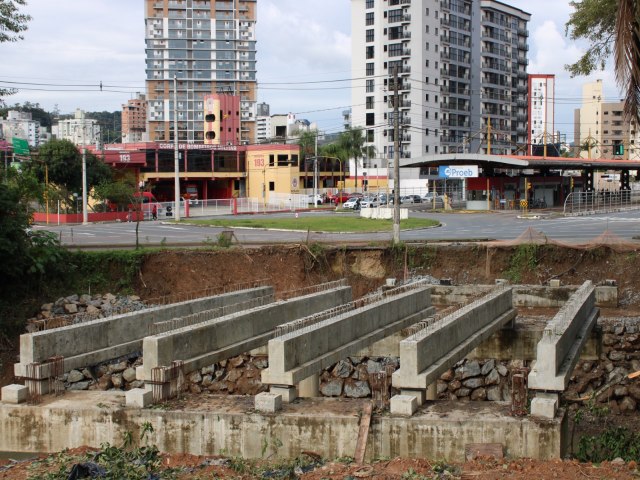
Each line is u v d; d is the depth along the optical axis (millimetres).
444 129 129875
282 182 101438
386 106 127750
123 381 23125
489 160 71750
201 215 75625
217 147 100500
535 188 80812
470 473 12547
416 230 48844
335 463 13500
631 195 82812
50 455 14867
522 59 150875
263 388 22609
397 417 14211
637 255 29953
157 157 95750
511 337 22453
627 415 20953
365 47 129750
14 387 16031
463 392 22250
